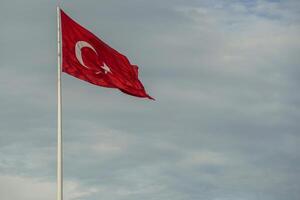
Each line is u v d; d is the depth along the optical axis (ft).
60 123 135.23
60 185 132.67
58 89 136.26
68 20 138.51
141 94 142.61
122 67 142.00
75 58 137.28
